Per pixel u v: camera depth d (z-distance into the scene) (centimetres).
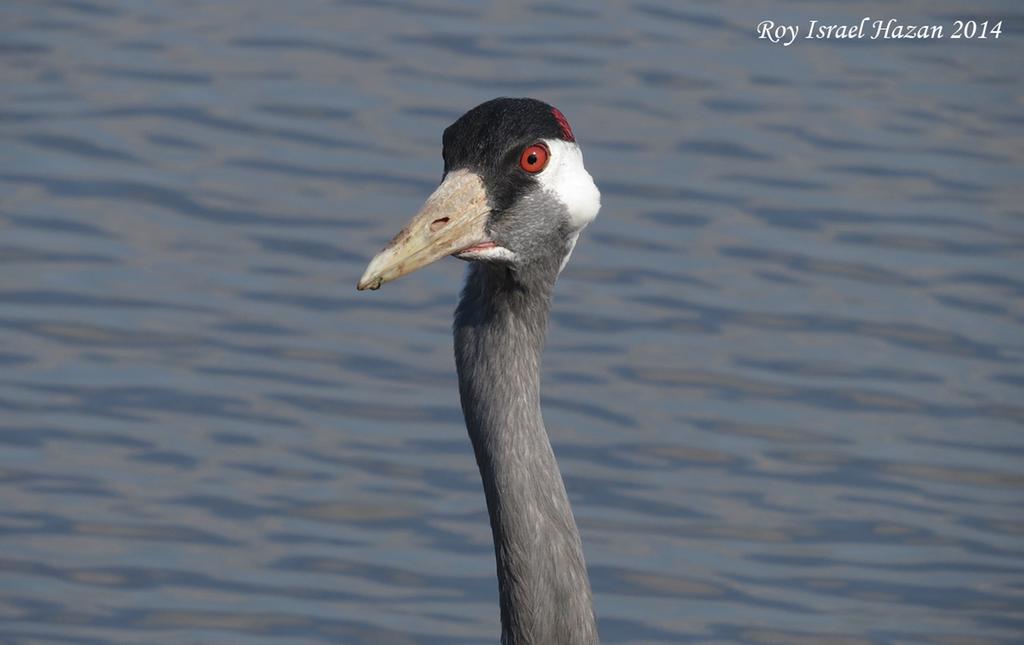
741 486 1328
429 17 1959
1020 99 1855
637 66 1869
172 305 1491
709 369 1443
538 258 808
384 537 1272
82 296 1495
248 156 1692
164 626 1188
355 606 1210
